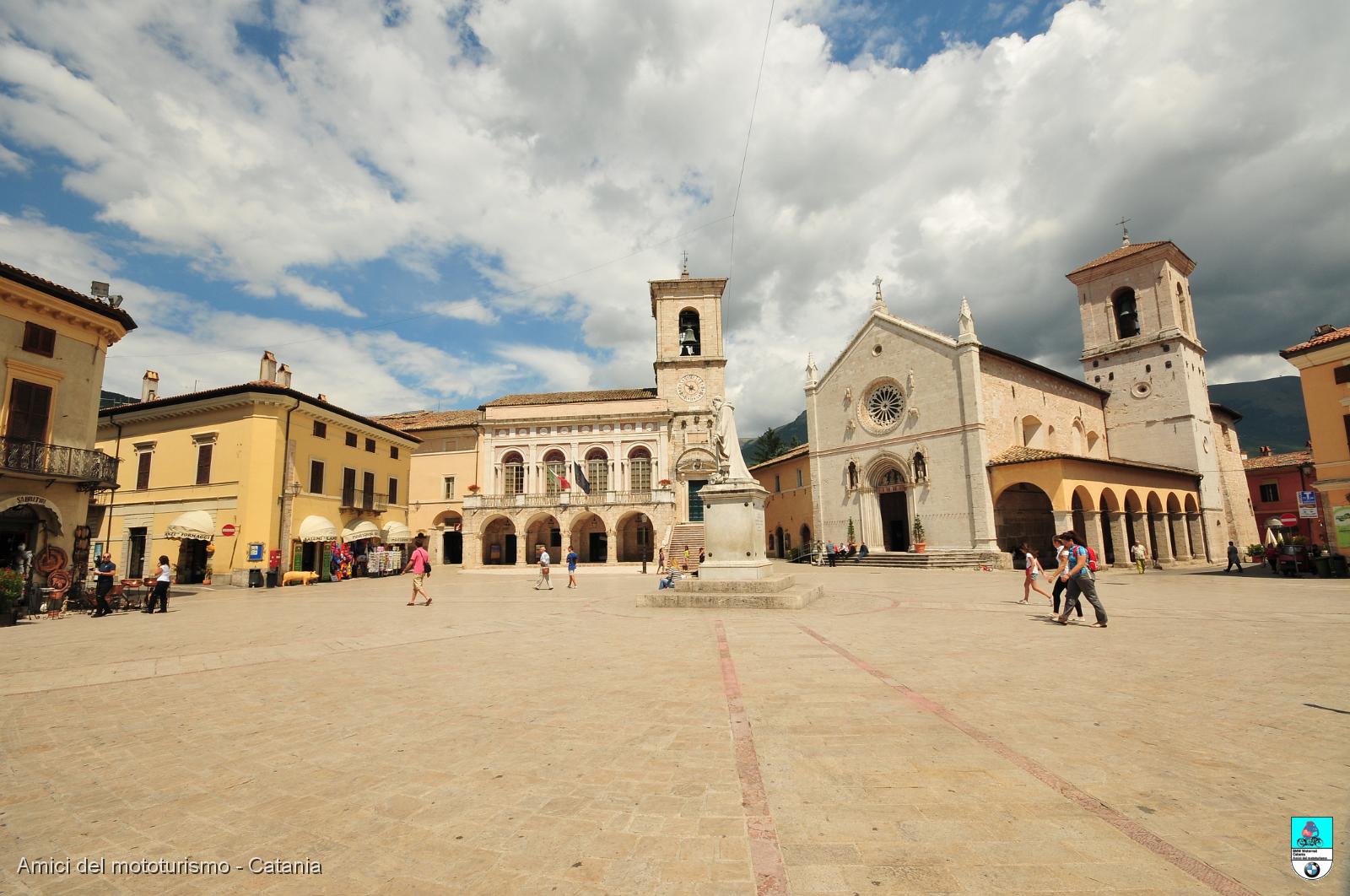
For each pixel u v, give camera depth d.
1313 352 24.16
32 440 19.88
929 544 35.62
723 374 51.16
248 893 3.08
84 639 12.17
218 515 30.38
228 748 5.26
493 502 44.38
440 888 3.07
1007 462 32.50
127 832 3.77
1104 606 15.05
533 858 3.34
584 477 44.38
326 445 35.19
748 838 3.50
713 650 9.15
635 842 3.48
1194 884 2.96
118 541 32.44
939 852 3.29
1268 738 5.04
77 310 21.14
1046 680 7.07
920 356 37.00
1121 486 33.75
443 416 54.72
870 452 39.53
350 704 6.58
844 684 6.89
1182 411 41.09
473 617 14.68
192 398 31.23
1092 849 3.30
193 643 11.33
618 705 6.25
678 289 53.06
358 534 36.47
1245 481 47.97
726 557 15.38
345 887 3.11
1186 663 7.98
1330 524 23.80
